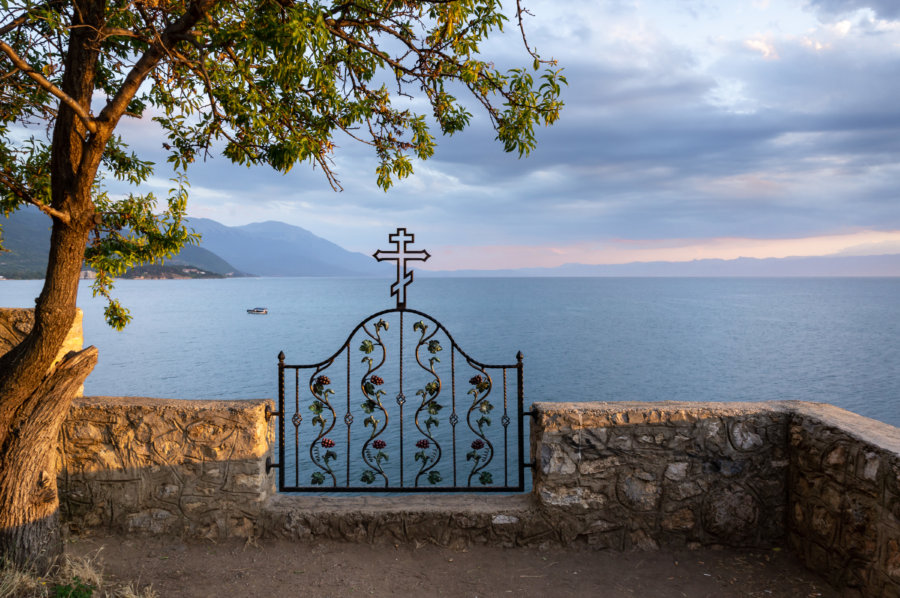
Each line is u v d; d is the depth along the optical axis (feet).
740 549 12.55
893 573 9.07
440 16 12.40
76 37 10.50
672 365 223.51
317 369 13.67
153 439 13.00
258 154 14.47
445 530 12.87
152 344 278.67
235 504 12.97
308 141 13.44
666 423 12.62
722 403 13.17
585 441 12.68
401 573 11.71
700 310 548.31
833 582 10.80
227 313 491.31
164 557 12.19
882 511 9.39
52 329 10.18
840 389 185.88
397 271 13.69
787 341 303.89
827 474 11.06
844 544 10.48
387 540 12.91
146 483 13.03
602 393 173.37
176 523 13.01
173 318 435.53
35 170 13.74
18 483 10.39
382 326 13.74
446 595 10.86
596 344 281.33
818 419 11.53
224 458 12.97
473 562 12.19
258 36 10.00
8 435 10.36
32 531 10.57
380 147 15.06
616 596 10.82
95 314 452.35
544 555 12.48
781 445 12.53
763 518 12.54
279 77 10.71
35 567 10.53
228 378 190.19
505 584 11.30
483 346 264.93
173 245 14.80
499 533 12.83
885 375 208.54
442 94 14.89
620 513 12.67
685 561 12.14
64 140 10.36
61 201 10.09
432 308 550.36
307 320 417.08
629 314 486.79
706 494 12.60
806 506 11.76
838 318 467.93
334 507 13.17
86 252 14.80
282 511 12.98
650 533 12.67
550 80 13.61
